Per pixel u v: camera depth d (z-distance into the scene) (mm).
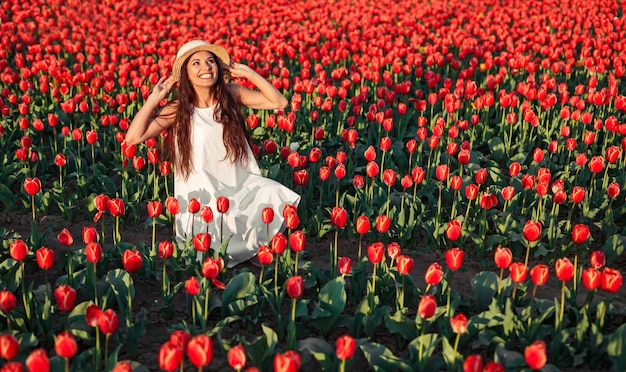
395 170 7270
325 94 10000
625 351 3953
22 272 4371
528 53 13156
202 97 5570
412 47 12680
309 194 6652
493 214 6309
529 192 6773
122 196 6727
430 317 4086
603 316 4281
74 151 8039
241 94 5852
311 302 5066
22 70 9516
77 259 5188
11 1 16969
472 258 5984
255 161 5820
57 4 17188
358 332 4477
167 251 4672
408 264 4148
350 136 7238
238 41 11891
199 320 4582
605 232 6203
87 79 9383
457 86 9172
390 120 7316
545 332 4316
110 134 8750
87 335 4242
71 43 13375
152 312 4938
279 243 4453
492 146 8203
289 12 15664
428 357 3893
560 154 8219
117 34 14195
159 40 13648
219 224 5523
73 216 6723
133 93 8727
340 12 16109
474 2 17641
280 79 9766
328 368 3922
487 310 4727
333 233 6426
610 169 7602
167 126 5664
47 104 9938
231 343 4117
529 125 8812
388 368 3900
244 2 17547
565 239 5871
